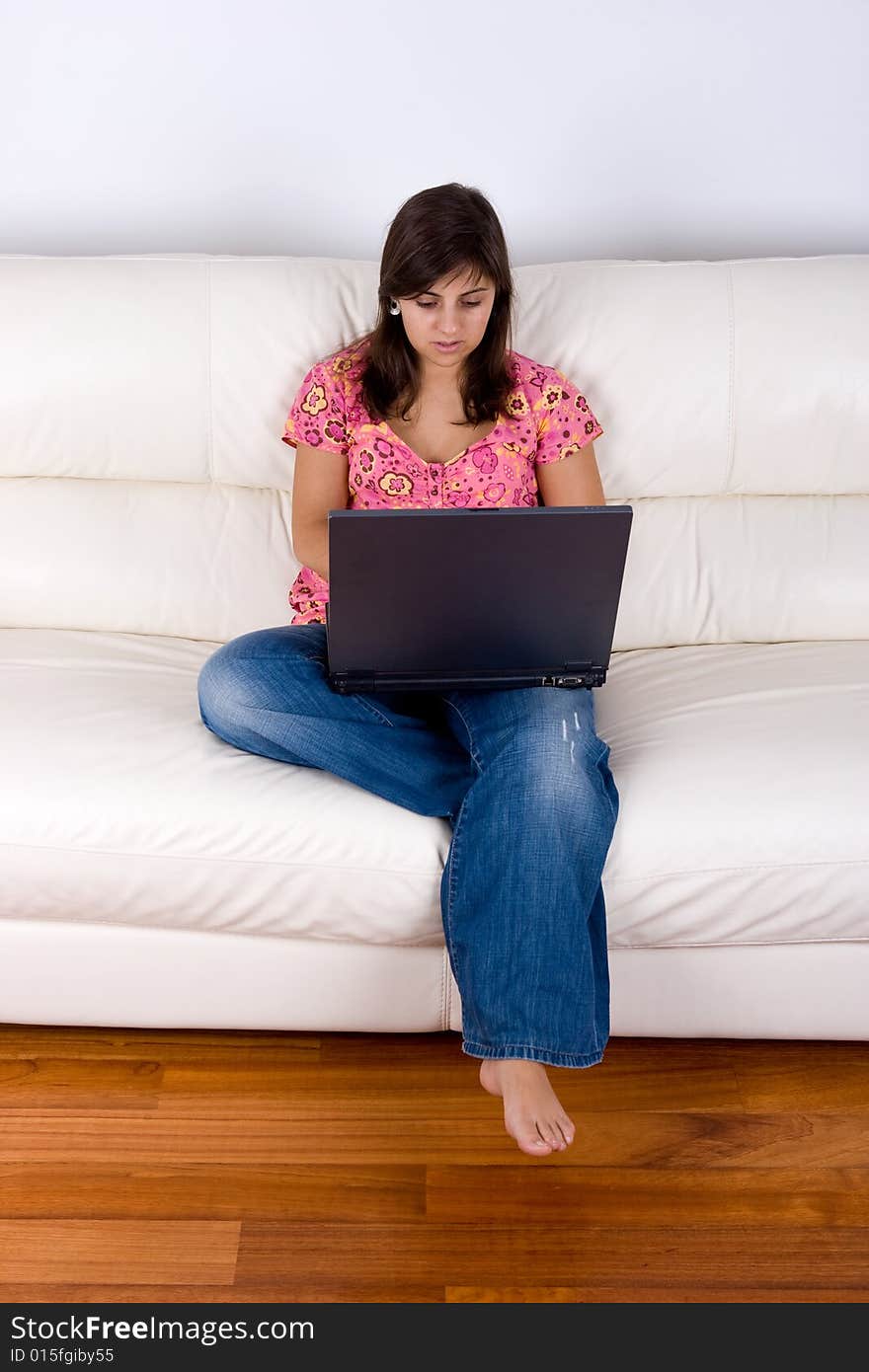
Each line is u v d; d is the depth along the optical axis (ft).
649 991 5.13
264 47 6.50
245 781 4.93
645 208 6.98
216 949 5.05
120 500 6.23
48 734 5.08
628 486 6.23
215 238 7.01
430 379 5.48
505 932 4.44
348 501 5.78
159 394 6.01
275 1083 5.22
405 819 4.85
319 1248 4.47
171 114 6.65
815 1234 4.57
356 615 4.56
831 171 6.89
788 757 5.05
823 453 6.18
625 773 5.04
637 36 6.51
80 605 6.15
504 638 4.73
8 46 6.45
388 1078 5.25
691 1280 4.38
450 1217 4.61
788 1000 5.15
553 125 6.73
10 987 5.17
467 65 6.57
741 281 6.10
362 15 6.42
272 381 6.02
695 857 4.81
